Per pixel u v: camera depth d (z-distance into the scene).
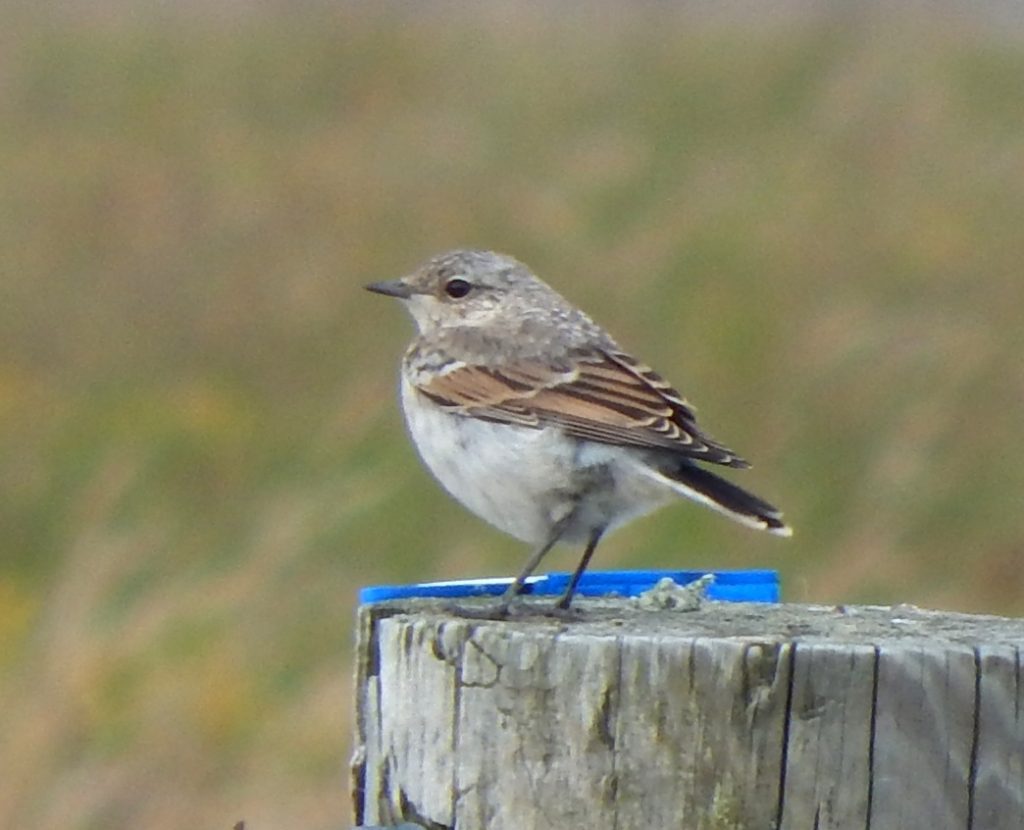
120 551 18.34
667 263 20.64
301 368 22.30
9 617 19.12
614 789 7.70
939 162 23.06
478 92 27.44
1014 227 21.34
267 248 24.25
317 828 15.24
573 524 10.80
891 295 20.05
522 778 7.84
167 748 16.05
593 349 11.33
